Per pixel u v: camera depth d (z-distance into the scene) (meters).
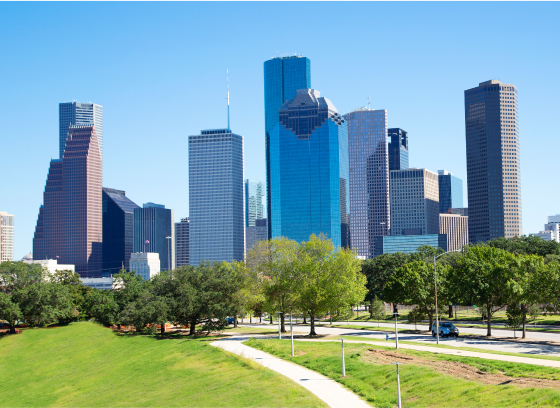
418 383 45.97
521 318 85.19
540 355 57.41
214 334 104.81
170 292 107.31
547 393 37.75
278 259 103.00
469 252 96.81
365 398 44.28
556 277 80.44
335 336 91.81
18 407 72.88
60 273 163.00
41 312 128.00
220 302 103.88
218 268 113.06
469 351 61.59
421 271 102.38
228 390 52.44
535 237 156.50
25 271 137.12
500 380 43.69
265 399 46.25
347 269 96.81
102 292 136.75
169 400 55.91
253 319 166.12
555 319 112.00
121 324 121.88
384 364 53.97
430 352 60.03
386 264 152.12
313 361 60.38
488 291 86.06
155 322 102.62
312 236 103.50
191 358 72.94
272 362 62.72
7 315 124.62
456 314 136.62
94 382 76.38
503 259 88.69
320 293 93.62
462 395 41.44
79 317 142.12
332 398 44.41
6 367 102.75
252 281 114.88
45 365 97.94
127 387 68.12
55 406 68.50
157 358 78.88
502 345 72.19
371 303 149.88
